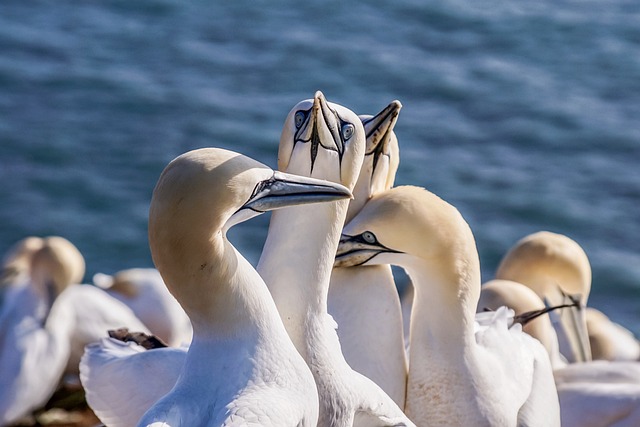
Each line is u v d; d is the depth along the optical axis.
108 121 36.00
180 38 41.66
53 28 41.53
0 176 32.97
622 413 14.73
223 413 8.43
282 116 36.78
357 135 10.57
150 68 39.34
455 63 40.53
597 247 30.78
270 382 8.82
